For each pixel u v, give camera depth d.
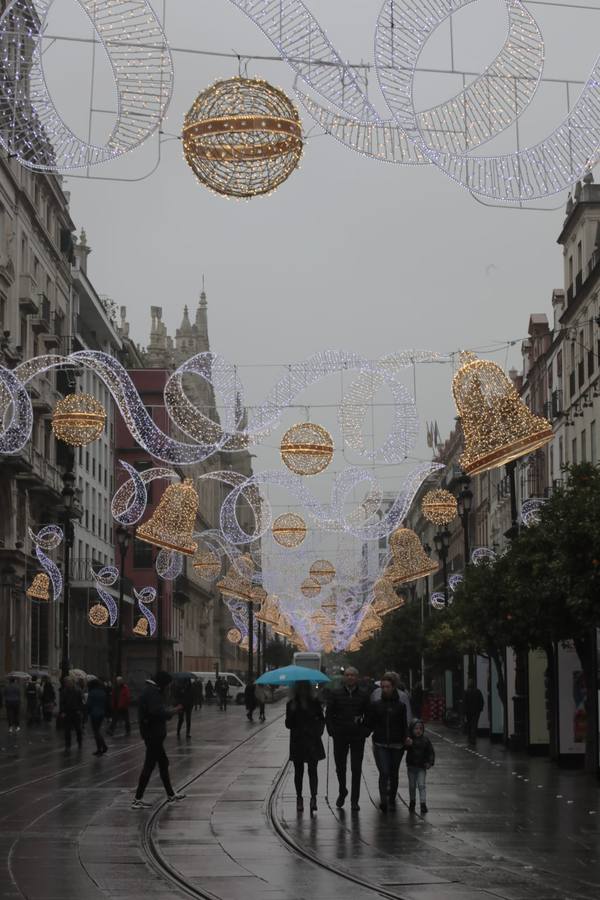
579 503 24.89
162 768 20.86
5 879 12.98
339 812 19.67
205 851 15.18
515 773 27.27
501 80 11.72
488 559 39.81
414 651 83.56
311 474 28.53
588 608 24.28
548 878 13.21
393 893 12.18
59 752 34.66
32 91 11.91
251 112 12.90
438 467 43.00
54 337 65.19
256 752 35.69
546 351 63.78
